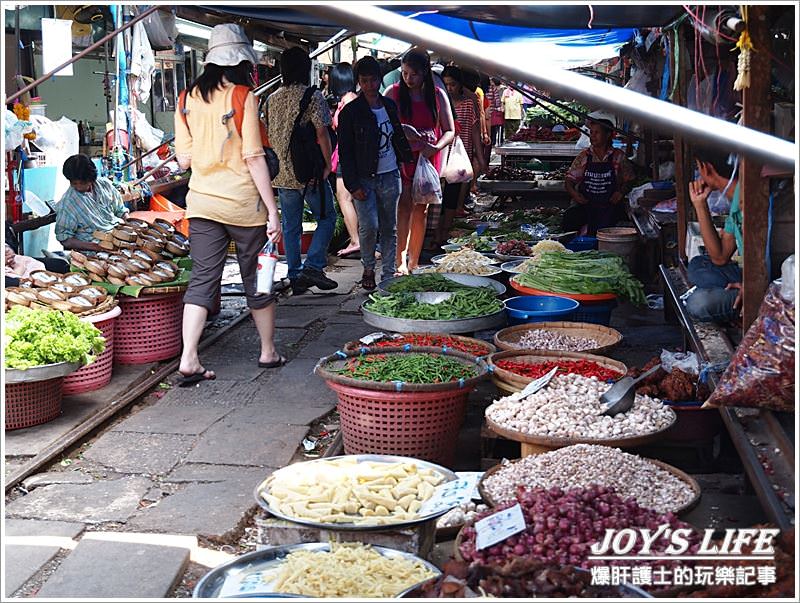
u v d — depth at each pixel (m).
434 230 10.41
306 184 8.21
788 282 3.34
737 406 3.47
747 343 3.43
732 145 2.20
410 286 6.21
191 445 4.79
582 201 9.45
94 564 3.46
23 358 4.76
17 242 6.57
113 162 8.84
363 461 3.68
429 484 3.43
